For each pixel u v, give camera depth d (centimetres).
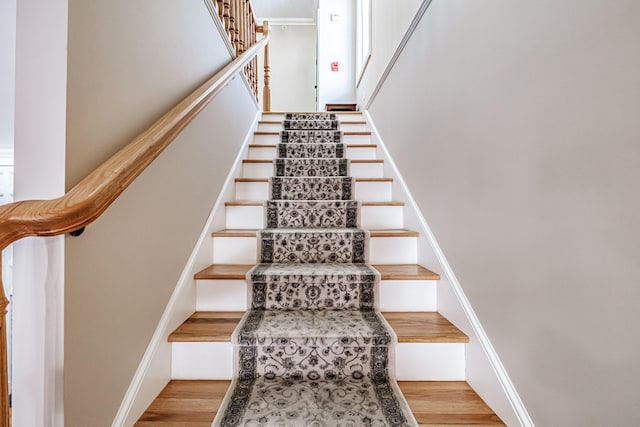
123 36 93
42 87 70
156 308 114
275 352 124
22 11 70
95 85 81
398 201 213
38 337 70
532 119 88
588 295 71
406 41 206
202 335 123
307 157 284
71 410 75
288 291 151
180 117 108
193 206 150
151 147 88
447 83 144
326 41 476
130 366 98
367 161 255
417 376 124
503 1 101
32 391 70
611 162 65
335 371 125
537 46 85
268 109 423
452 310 135
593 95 68
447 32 144
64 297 72
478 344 115
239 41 243
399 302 151
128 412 95
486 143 112
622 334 63
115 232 90
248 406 108
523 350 92
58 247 70
